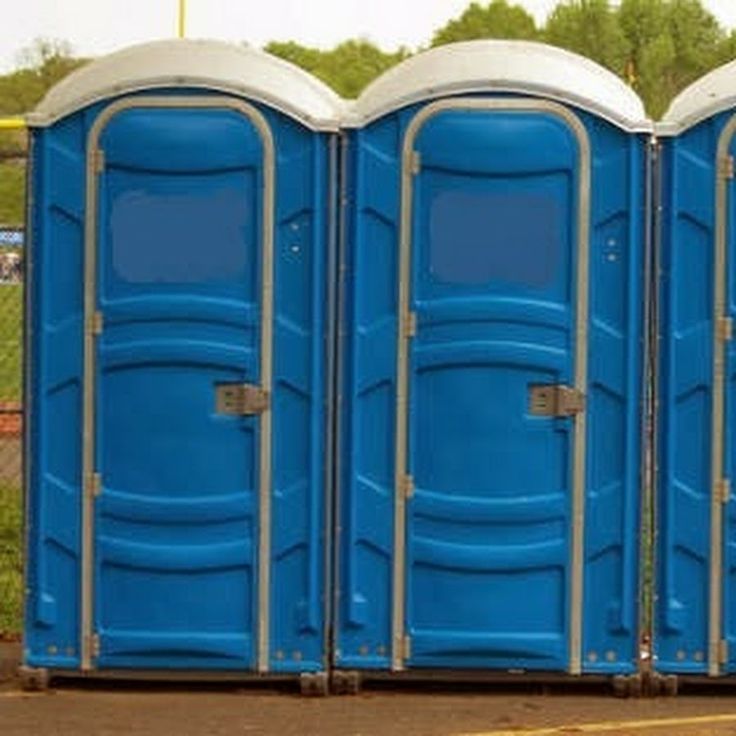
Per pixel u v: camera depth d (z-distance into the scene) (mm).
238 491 10086
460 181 9969
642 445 10039
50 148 10070
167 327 10039
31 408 10133
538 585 10055
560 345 9984
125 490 10102
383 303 10039
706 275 10008
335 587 10125
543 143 9930
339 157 10039
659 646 10117
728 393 10023
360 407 10062
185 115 10008
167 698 10141
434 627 10078
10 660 11055
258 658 10125
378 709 9938
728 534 10055
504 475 10023
